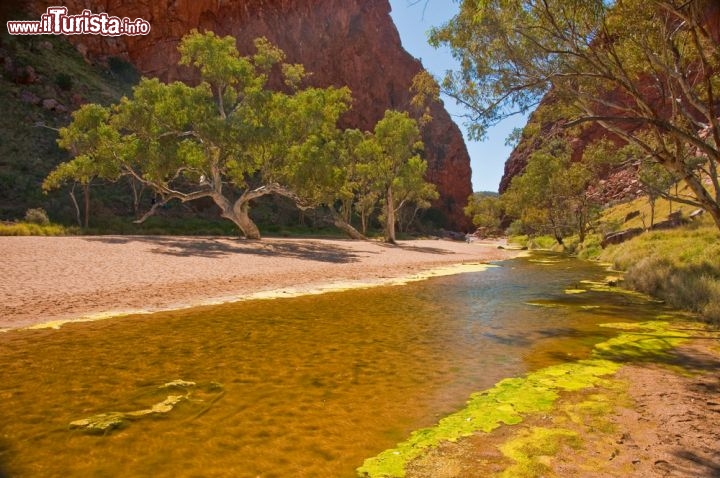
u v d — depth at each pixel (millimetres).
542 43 12727
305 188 31516
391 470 3770
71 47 59250
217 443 4273
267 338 8531
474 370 6680
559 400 5441
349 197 51344
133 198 44562
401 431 4582
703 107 11273
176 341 8188
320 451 4133
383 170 45688
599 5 9578
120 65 63750
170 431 4520
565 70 12445
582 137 73500
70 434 4410
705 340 8570
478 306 12391
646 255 21281
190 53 31188
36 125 43719
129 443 4242
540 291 15508
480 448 4176
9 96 44906
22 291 11367
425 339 8594
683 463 3875
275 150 30406
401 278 19344
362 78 101125
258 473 3729
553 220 45219
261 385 5945
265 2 86250
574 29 11609
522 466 3812
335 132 37438
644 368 6805
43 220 31453
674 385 6008
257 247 27281
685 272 14609
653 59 11992
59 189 39000
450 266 25484
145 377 6176
